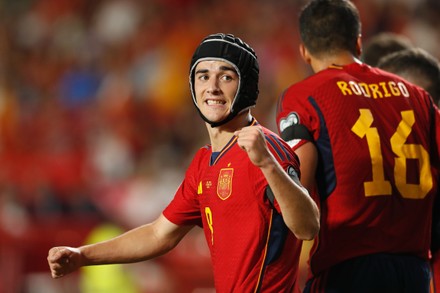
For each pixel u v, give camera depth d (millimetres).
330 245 15961
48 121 51656
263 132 13609
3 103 51094
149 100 52094
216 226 14461
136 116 51438
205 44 14195
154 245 15859
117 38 56375
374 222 15859
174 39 54625
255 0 55719
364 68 16656
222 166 14391
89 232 36250
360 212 15828
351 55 16828
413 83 18344
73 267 15336
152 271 34375
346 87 16188
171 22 56312
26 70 55594
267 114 47719
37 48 57500
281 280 14289
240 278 14242
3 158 46656
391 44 20734
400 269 15945
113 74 54250
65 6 59531
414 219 16172
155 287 34031
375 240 15891
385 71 17891
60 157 47469
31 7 60031
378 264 15836
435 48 53812
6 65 55531
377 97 16297
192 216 15641
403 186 16062
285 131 16016
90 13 58875
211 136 14648
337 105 16016
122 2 57938
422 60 18438
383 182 15906
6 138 50031
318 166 16000
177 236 15891
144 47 55094
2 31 57500
